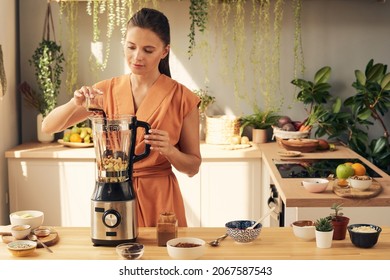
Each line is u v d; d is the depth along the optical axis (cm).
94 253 234
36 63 515
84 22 532
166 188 300
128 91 298
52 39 532
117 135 238
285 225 348
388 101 509
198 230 263
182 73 534
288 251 235
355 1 531
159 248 239
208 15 528
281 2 527
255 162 489
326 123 509
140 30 275
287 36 532
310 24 533
